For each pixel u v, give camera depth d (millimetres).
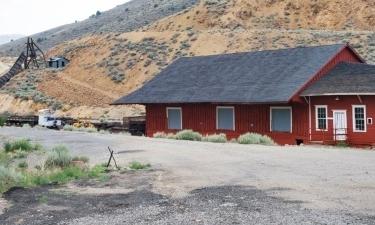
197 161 18203
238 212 10031
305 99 30844
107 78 83750
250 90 32719
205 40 88500
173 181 13969
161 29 107375
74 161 18141
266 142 28141
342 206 10312
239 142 28719
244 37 86562
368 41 76000
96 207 10922
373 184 12641
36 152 22875
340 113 29766
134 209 10625
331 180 13320
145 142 27172
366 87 28438
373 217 9383
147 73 81000
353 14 94938
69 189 13055
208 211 10203
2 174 13852
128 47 93375
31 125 54812
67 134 35719
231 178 14172
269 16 99750
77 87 79625
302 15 98438
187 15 107312
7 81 91000
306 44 79312
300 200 10977
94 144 26641
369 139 28531
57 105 73062
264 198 11273
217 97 33656
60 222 9727
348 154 19734
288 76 32500
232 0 108000
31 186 13516
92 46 99750
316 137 30625
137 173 15562
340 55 33781
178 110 37312
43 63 103500
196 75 38938
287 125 31828
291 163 16969
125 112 66438
